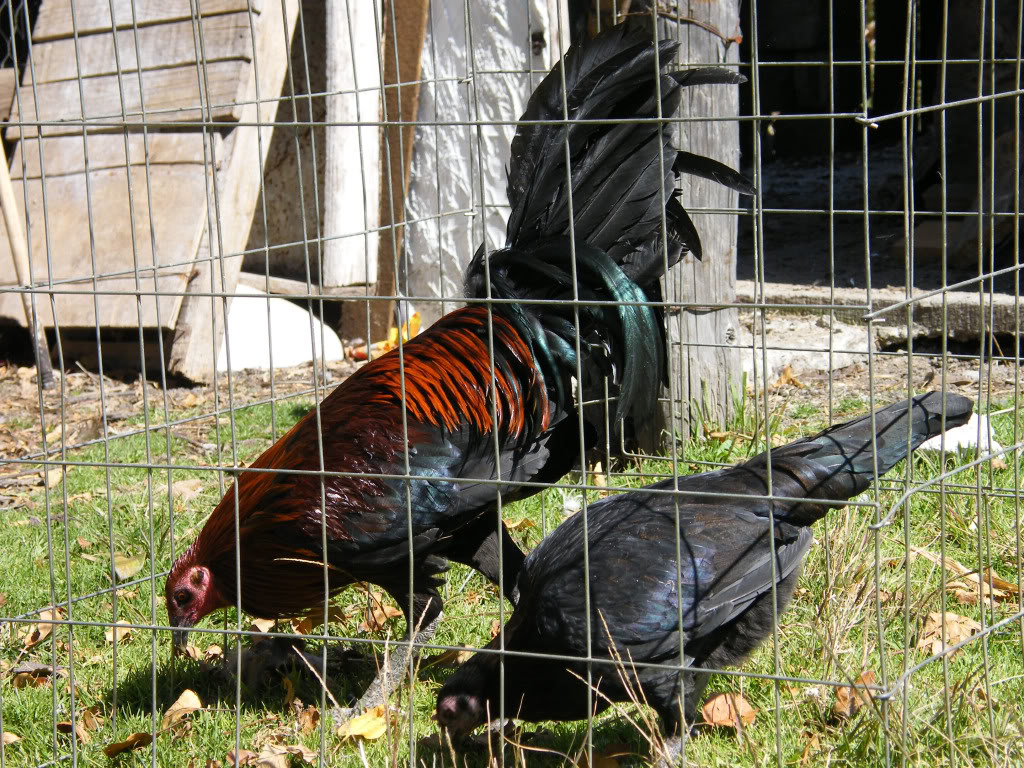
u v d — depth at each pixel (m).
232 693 4.05
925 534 4.63
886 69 17.38
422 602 4.00
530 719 3.41
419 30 8.49
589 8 5.99
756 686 3.73
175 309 8.43
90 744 3.63
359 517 3.77
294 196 10.65
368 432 3.88
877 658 3.68
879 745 3.07
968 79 10.86
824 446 3.60
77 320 8.66
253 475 3.90
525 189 4.38
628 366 4.16
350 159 9.33
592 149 4.32
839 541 4.28
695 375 6.18
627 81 4.20
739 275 10.11
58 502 6.07
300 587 3.92
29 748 3.63
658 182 4.29
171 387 8.42
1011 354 7.92
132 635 4.46
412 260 8.88
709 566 3.32
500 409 4.15
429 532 3.89
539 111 4.31
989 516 4.57
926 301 8.13
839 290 8.80
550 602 3.31
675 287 5.98
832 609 3.89
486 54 8.24
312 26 10.30
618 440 4.68
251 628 4.45
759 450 5.62
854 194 13.89
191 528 5.42
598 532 3.50
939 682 3.55
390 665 3.95
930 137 13.12
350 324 9.48
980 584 3.33
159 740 3.60
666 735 3.40
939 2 15.34
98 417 7.53
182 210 8.56
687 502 3.56
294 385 8.20
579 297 4.29
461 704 3.31
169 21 9.02
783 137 18.14
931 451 5.36
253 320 8.92
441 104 8.49
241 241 8.81
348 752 3.52
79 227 8.85
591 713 2.97
